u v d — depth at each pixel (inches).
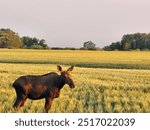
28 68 1245.7
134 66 1745.8
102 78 998.4
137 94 727.7
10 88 714.8
